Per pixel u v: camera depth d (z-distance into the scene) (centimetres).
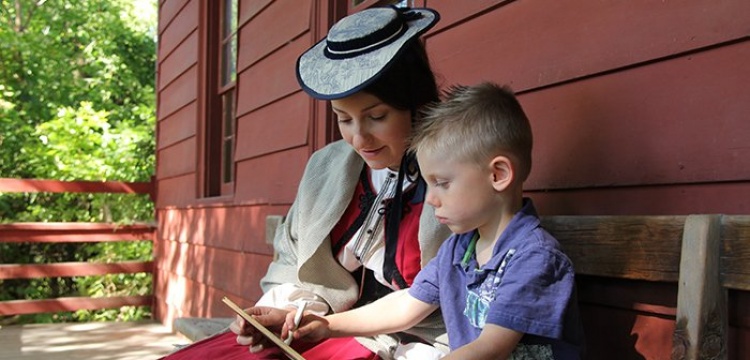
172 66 545
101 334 478
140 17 1175
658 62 129
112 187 568
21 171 896
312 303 144
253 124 355
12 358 394
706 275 109
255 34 354
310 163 160
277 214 318
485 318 112
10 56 1016
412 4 225
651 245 121
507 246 112
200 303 445
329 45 134
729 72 117
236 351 130
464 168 112
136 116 1088
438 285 127
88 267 546
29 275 521
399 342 139
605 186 139
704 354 108
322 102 270
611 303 135
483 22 176
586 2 145
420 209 138
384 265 141
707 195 120
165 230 547
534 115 159
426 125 118
